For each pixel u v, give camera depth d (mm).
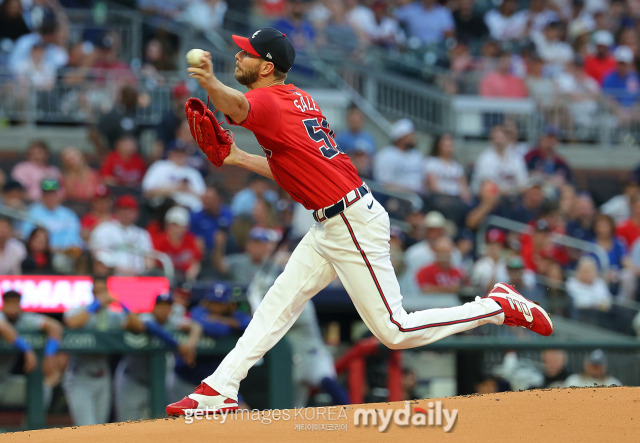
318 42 54281
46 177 40719
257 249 35031
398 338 17812
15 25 47281
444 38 57531
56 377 30141
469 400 18375
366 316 17859
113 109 44156
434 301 36500
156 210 37906
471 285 37500
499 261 38594
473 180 47438
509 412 17453
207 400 18188
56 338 30031
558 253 42344
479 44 57688
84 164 40875
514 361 33875
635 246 44625
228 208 40875
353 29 55125
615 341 34594
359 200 17484
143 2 51469
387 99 52875
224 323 31250
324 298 35656
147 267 34750
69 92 45938
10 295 29859
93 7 51719
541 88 53875
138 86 45625
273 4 54344
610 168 53500
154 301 31609
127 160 42062
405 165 45344
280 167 17531
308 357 32094
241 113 16516
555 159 49531
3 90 45406
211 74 15859
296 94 17672
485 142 52656
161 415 30391
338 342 36188
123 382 30516
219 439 16266
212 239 38156
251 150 46812
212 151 17453
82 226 36812
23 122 45562
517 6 60125
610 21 61094
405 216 43719
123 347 30406
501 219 44062
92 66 47031
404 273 36844
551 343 33750
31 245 33531
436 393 33125
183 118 43594
